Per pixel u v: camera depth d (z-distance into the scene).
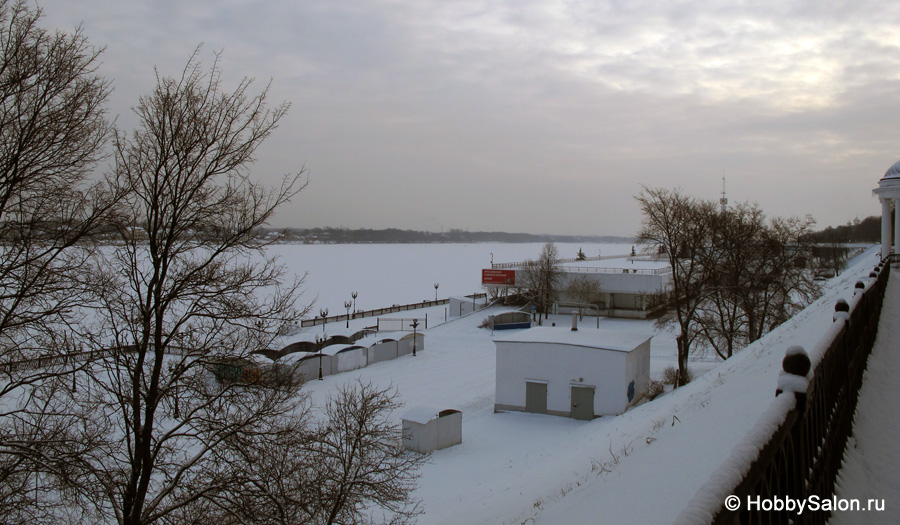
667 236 38.25
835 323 8.52
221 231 11.79
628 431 19.33
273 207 12.22
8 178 9.91
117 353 10.90
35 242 10.51
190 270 11.59
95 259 11.13
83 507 10.62
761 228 40.09
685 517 3.28
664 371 40.78
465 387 38.62
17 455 9.80
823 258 86.69
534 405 33.00
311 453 14.52
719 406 12.00
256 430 12.02
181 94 11.52
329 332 56.22
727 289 37.09
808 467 5.62
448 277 144.12
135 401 10.77
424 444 25.62
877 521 6.05
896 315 18.53
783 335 18.72
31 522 10.55
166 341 11.18
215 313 11.66
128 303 11.31
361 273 152.62
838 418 7.49
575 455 19.80
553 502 12.17
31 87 10.24
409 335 50.22
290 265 178.25
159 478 15.52
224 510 11.53
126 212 11.19
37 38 10.35
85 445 10.57
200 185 11.23
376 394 20.50
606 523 8.20
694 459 9.23
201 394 11.55
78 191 10.95
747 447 4.12
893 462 7.55
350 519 15.70
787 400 5.07
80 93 10.56
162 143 11.11
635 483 9.50
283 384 12.66
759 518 3.97
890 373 11.76
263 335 12.27
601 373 31.83
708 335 37.19
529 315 62.53
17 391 16.59
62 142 10.63
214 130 11.55
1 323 9.89
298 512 13.61
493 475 22.03
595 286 67.81
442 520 16.00
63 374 10.44
